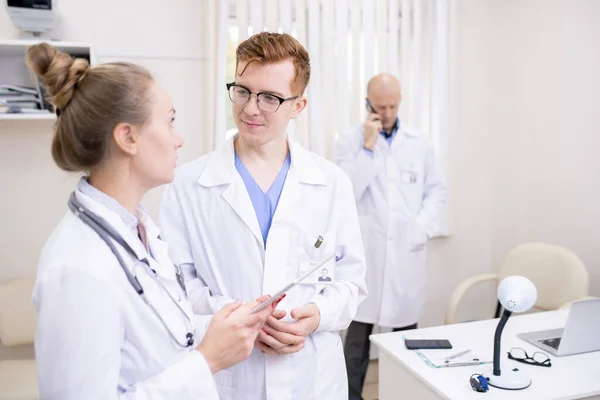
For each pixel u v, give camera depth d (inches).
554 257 98.3
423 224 101.8
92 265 28.9
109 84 30.6
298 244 50.9
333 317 49.3
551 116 112.3
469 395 52.7
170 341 33.9
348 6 114.2
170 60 106.4
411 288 102.8
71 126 31.1
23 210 100.0
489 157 133.0
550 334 68.6
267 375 47.8
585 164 104.3
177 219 52.6
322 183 52.9
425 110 123.7
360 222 103.7
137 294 32.1
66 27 99.4
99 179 32.9
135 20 103.3
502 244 131.0
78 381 27.5
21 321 90.1
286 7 107.8
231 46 109.3
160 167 33.1
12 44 85.0
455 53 123.1
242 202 50.1
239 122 48.7
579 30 103.7
